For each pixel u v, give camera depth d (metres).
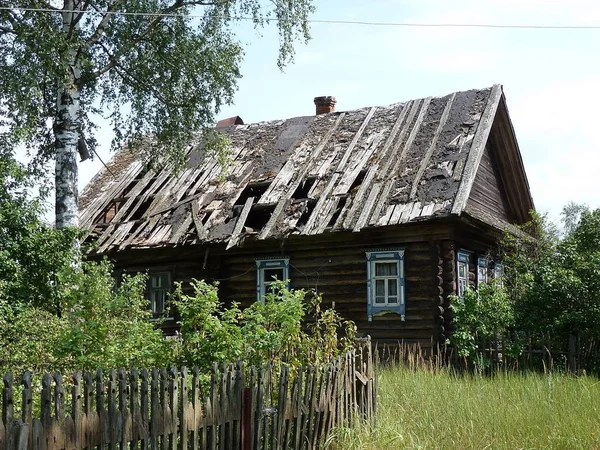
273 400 6.37
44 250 10.87
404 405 8.98
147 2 16.45
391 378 10.75
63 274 8.02
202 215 17.84
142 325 7.46
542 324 13.23
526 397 9.27
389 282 15.75
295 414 6.30
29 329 8.29
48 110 17.05
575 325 12.98
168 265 18.12
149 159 18.09
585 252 14.56
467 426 7.92
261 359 6.97
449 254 14.97
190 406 5.11
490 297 13.49
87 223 19.45
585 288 12.91
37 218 11.17
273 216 16.59
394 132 18.34
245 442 5.57
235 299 17.25
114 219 19.19
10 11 14.80
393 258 15.53
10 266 10.32
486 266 17.53
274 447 5.93
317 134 19.88
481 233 16.86
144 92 16.92
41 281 10.69
